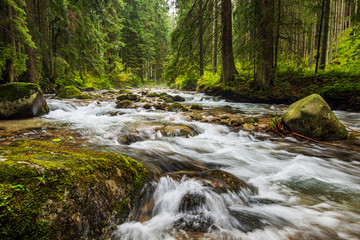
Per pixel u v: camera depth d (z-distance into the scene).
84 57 16.48
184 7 14.61
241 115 8.64
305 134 5.34
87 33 16.53
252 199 2.63
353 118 7.78
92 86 21.09
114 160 2.28
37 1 13.63
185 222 2.09
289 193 2.82
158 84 53.50
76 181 1.67
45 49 13.45
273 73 12.31
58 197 1.48
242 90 13.32
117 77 29.19
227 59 14.31
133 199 2.18
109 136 4.82
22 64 10.02
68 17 15.02
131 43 39.94
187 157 3.95
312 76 12.26
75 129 5.40
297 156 4.25
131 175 2.30
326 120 5.17
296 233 1.99
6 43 9.31
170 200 2.36
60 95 12.65
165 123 6.52
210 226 2.04
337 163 3.91
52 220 1.38
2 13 9.17
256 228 2.06
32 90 7.18
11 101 6.58
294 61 13.15
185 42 12.69
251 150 4.58
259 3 12.73
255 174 3.42
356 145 4.82
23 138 4.35
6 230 1.19
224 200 2.41
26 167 1.56
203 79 18.58
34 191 1.41
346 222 2.18
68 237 1.45
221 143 5.04
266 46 11.59
